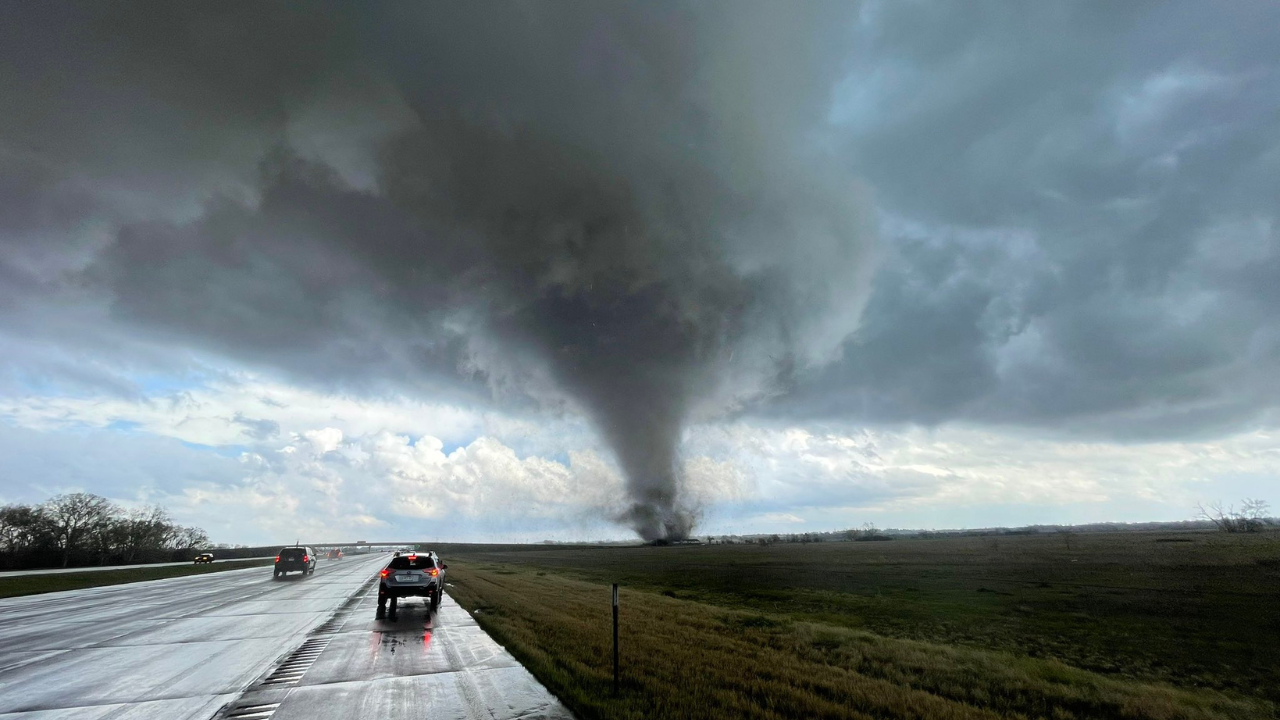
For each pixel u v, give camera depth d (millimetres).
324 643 13211
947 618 21844
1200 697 10688
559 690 8812
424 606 21281
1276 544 71438
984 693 9914
